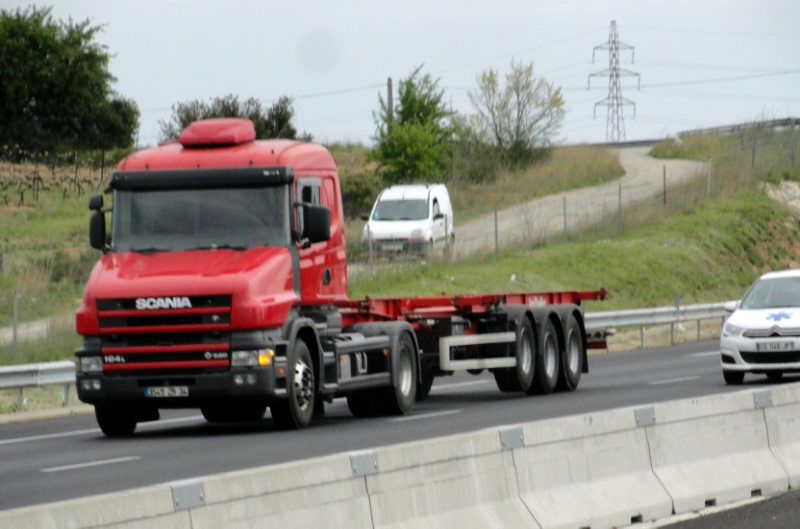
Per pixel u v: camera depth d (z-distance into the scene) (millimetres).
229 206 40500
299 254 40844
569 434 25344
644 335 97375
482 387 59812
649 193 158750
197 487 18484
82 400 39094
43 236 117750
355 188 157375
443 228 114938
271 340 38781
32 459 36094
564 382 55281
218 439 39219
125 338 38750
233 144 41719
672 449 27906
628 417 26875
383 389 45531
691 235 131375
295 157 41688
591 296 59812
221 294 38219
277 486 19578
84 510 17078
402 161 159750
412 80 163875
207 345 38344
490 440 23578
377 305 47344
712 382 57312
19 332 72562
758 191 148625
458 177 174750
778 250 138125
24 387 53656
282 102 149625
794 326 54688
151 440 40219
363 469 20984
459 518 22438
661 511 26719
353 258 104688
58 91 185375
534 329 53562
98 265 39781
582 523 24703
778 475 30641
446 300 50375
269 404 40094
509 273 105188
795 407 32250
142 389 38531
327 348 42406
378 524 21000
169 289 38344
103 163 163750
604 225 133500
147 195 40812
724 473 29062
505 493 23594
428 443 22344
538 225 136375
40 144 180625
